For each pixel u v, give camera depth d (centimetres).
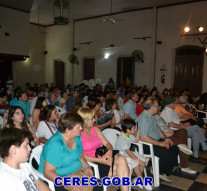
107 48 1104
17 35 975
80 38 1205
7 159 133
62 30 1282
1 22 920
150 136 336
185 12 870
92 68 1178
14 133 131
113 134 336
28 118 427
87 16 1130
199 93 876
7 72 1254
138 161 288
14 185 127
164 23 924
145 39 977
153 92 688
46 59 1385
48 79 1387
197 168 369
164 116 423
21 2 905
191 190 298
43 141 290
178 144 357
